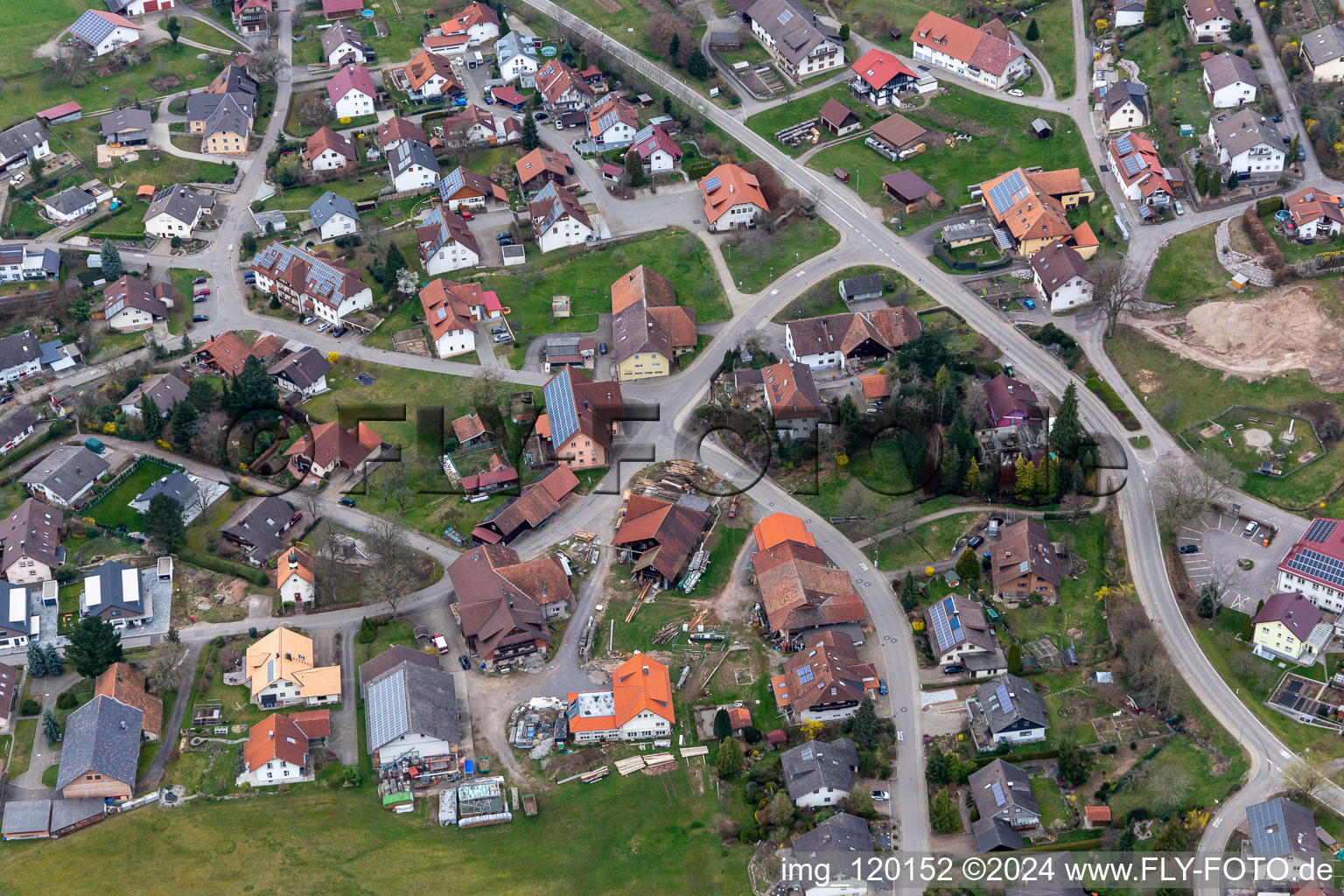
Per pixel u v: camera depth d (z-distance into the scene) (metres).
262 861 158.25
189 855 159.00
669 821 161.75
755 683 178.75
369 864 158.00
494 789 165.38
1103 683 175.25
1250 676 172.75
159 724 174.25
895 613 187.75
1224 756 164.12
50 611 189.62
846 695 171.00
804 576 186.62
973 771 164.12
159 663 178.12
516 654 182.75
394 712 169.50
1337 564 177.00
